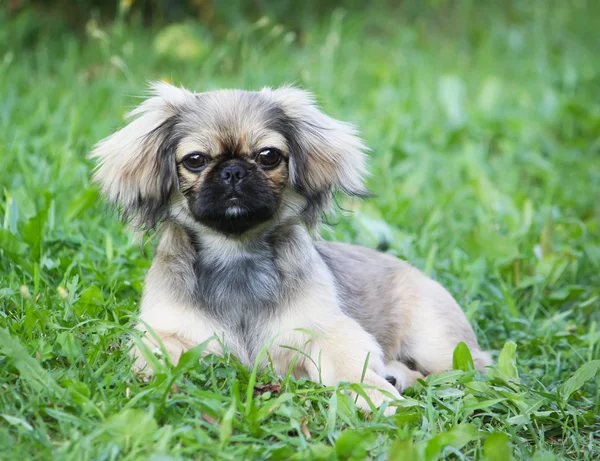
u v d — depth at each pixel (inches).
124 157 208.4
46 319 187.8
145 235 214.1
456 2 539.5
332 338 194.2
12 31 419.2
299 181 204.7
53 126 320.2
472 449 167.0
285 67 410.3
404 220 302.0
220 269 200.1
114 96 361.7
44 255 230.8
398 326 223.5
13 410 159.8
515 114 406.9
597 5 562.9
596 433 183.0
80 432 154.1
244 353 197.9
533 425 184.9
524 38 516.7
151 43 421.7
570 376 214.5
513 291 262.2
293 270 199.8
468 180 341.1
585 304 254.5
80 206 256.4
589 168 375.9
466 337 225.1
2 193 268.8
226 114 197.5
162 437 153.1
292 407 168.1
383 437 164.9
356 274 223.0
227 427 154.3
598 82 466.0
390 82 424.8
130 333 178.4
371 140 354.6
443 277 263.0
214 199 190.2
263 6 478.3
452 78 405.1
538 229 306.0
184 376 178.7
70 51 398.0
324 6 513.0
